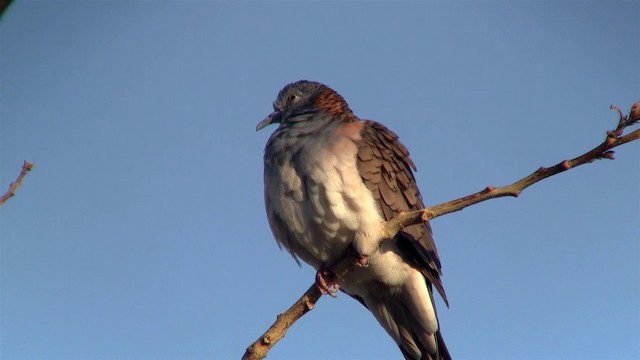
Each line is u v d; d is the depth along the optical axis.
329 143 9.78
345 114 10.79
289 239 10.15
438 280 10.43
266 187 10.09
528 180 7.18
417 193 10.58
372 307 10.53
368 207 9.55
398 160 10.30
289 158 9.85
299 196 9.66
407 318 10.41
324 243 9.74
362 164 9.73
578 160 6.94
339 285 10.18
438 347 10.49
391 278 10.08
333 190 9.48
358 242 9.52
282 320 7.79
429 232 10.55
